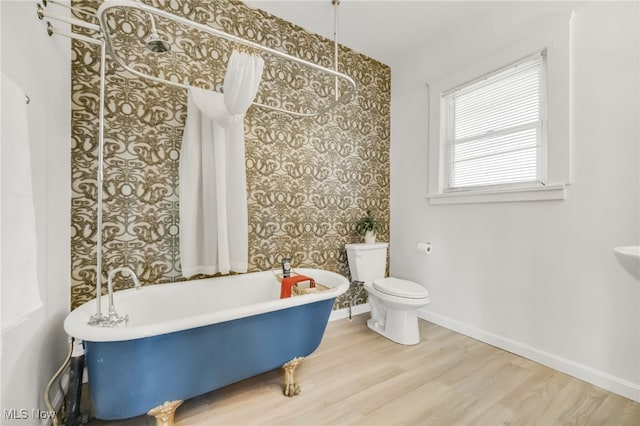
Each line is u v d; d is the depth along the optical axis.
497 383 1.55
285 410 1.34
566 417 1.28
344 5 2.00
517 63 1.87
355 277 2.41
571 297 1.62
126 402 1.09
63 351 1.36
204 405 1.37
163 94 1.73
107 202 1.57
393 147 2.86
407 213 2.71
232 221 1.80
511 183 1.94
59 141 1.33
